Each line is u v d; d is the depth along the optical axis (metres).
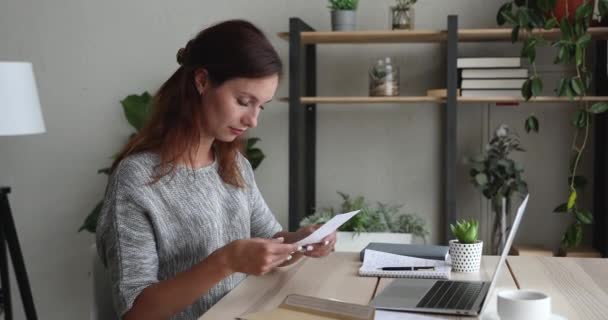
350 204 3.21
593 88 3.20
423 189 3.40
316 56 3.45
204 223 1.64
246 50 1.53
